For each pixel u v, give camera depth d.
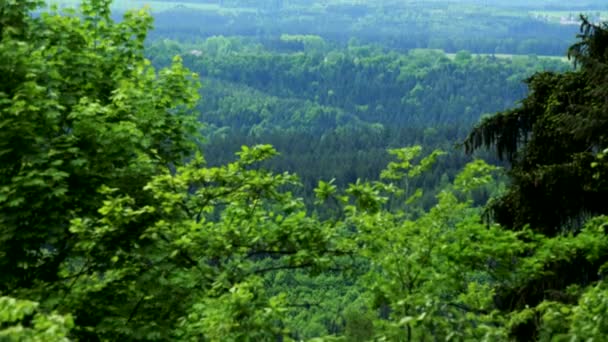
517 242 14.79
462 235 14.81
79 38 25.55
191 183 18.36
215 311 13.46
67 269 20.70
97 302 18.12
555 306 11.98
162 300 17.67
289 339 13.05
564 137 23.03
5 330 9.53
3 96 18.39
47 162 17.98
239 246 17.52
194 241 17.00
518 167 24.30
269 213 18.17
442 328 12.23
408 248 15.36
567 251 16.23
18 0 24.52
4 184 18.11
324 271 17.22
